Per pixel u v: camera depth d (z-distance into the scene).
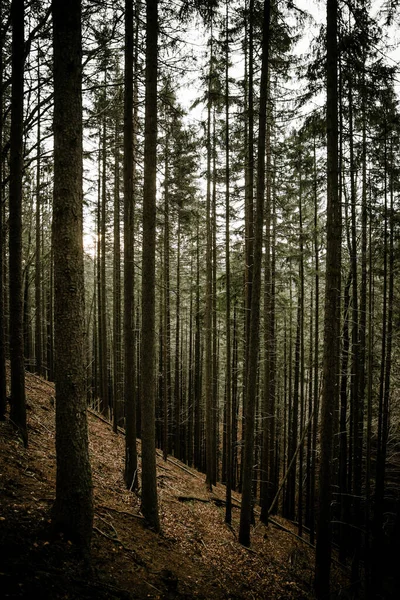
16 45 6.95
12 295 7.40
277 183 12.65
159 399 21.44
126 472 8.75
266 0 7.82
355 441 12.07
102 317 16.31
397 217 10.62
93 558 4.82
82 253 4.59
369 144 10.09
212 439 13.77
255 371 8.93
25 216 20.36
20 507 4.88
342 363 12.02
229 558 8.20
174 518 8.92
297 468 20.05
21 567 3.65
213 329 15.35
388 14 7.12
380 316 12.93
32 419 9.56
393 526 13.33
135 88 10.22
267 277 12.75
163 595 5.04
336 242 7.92
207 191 13.76
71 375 4.48
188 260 22.14
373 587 10.34
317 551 8.16
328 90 7.58
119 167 14.80
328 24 7.35
